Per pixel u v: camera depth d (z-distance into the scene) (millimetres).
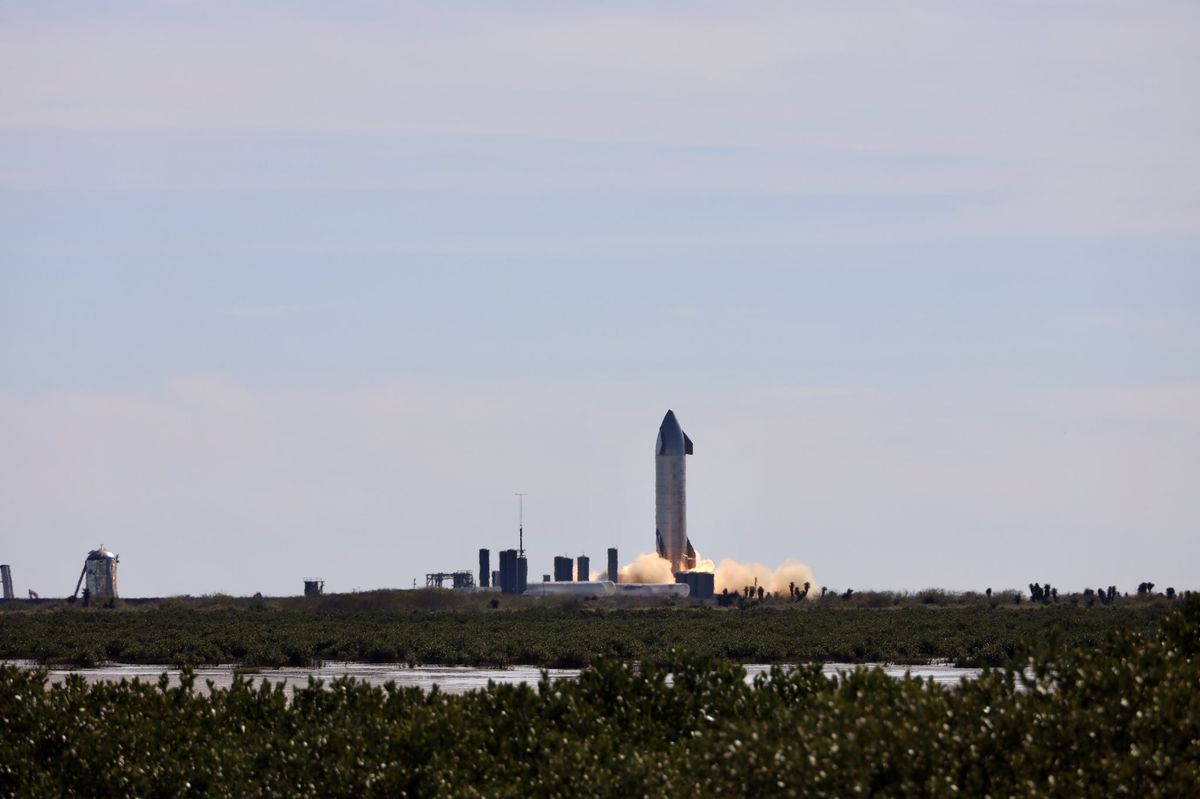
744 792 112438
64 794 152375
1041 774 107375
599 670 160625
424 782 138125
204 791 149500
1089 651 135875
